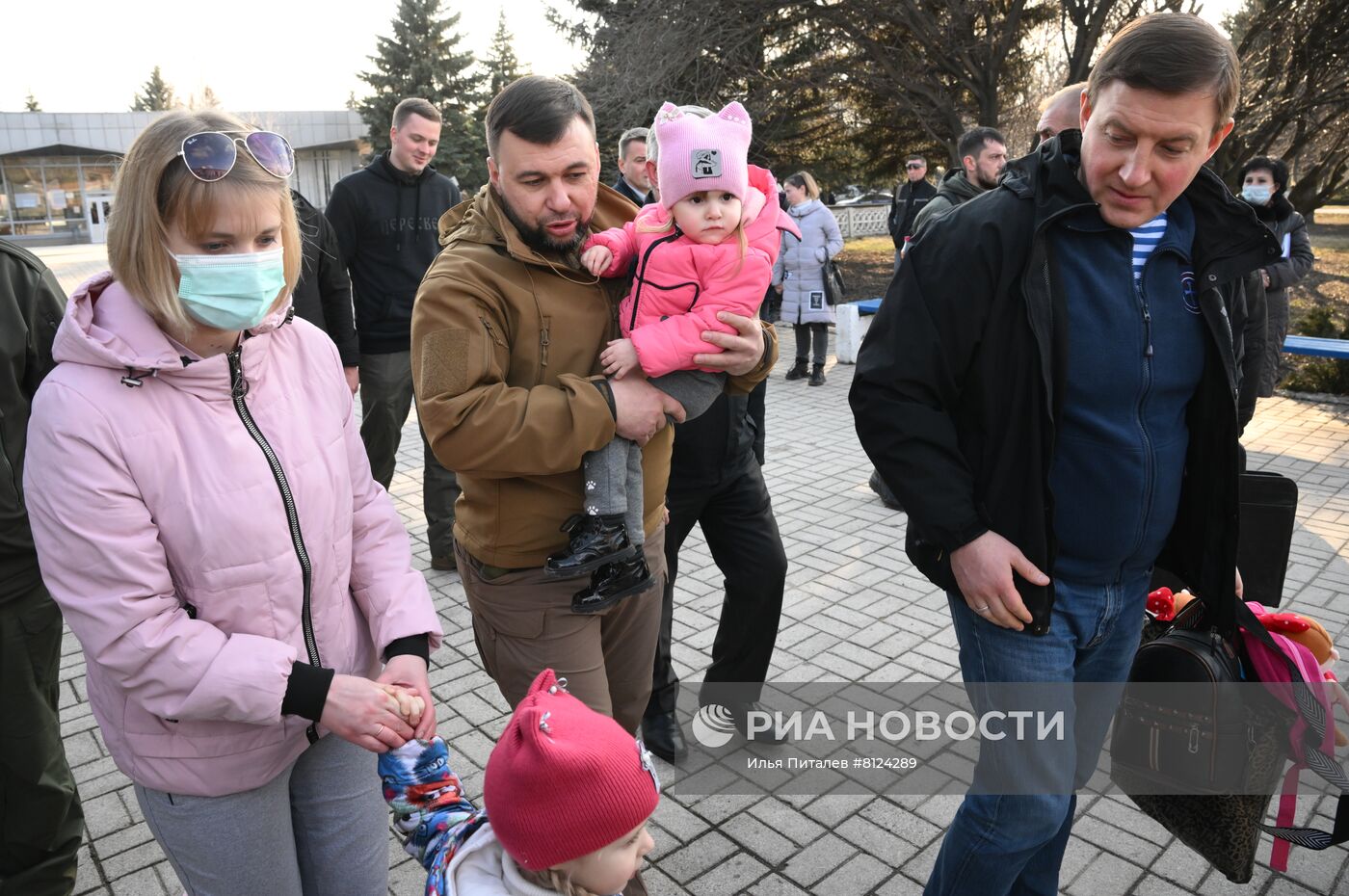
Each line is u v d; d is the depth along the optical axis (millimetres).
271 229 1544
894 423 1992
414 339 2018
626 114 19828
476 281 1975
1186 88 1718
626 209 2307
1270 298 6574
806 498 6242
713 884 2719
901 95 21172
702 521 3221
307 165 45094
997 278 1940
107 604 1471
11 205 43594
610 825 1276
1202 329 1998
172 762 1594
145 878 2756
